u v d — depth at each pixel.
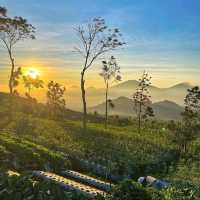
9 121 80.56
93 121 134.62
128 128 116.25
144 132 107.31
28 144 47.53
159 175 53.28
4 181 25.14
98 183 38.69
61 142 62.69
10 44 91.94
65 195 24.67
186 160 70.81
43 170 41.16
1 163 38.75
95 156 54.22
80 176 40.28
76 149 57.62
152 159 60.41
